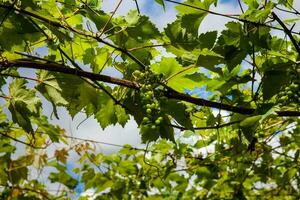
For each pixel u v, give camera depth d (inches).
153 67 80.0
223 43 77.4
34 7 72.2
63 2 79.4
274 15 76.2
